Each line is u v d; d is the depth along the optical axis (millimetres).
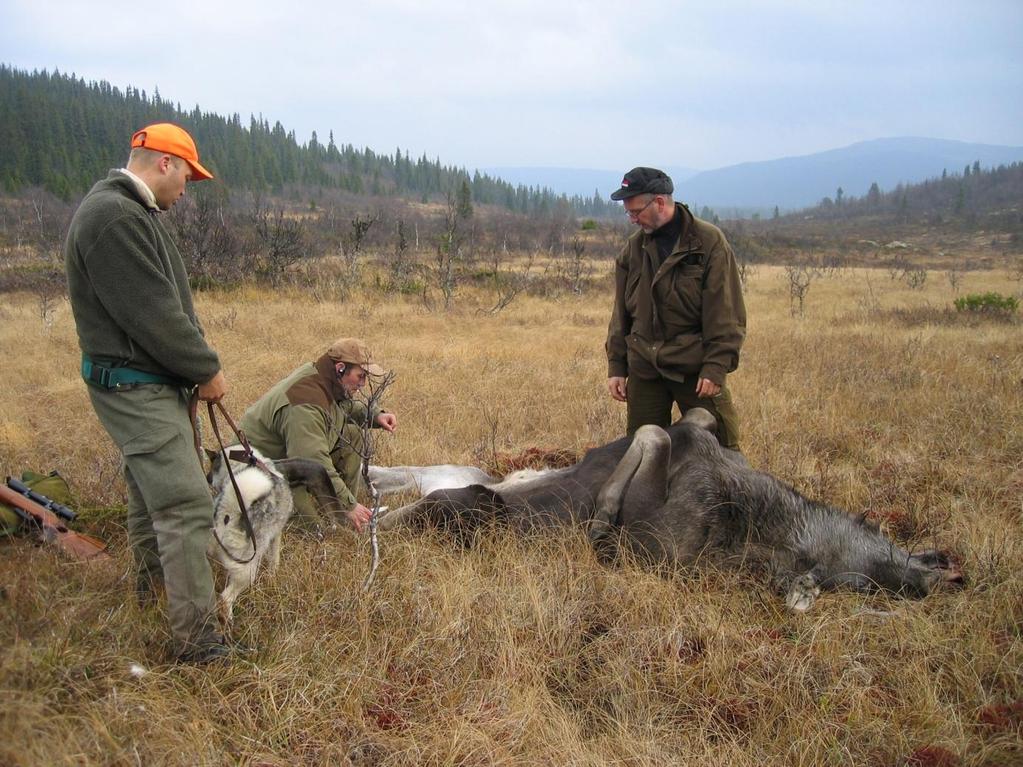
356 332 13727
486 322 16359
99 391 3256
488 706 3217
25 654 2869
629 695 3350
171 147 3326
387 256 31812
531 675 3436
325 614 3650
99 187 3184
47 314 13977
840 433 7285
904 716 3271
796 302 22391
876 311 18359
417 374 9891
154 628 3432
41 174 84812
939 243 93875
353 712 3078
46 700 2719
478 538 4695
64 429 6953
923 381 9438
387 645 3477
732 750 3082
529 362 11188
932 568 4320
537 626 3758
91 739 2645
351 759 2895
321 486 4328
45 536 4035
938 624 3875
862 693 3375
